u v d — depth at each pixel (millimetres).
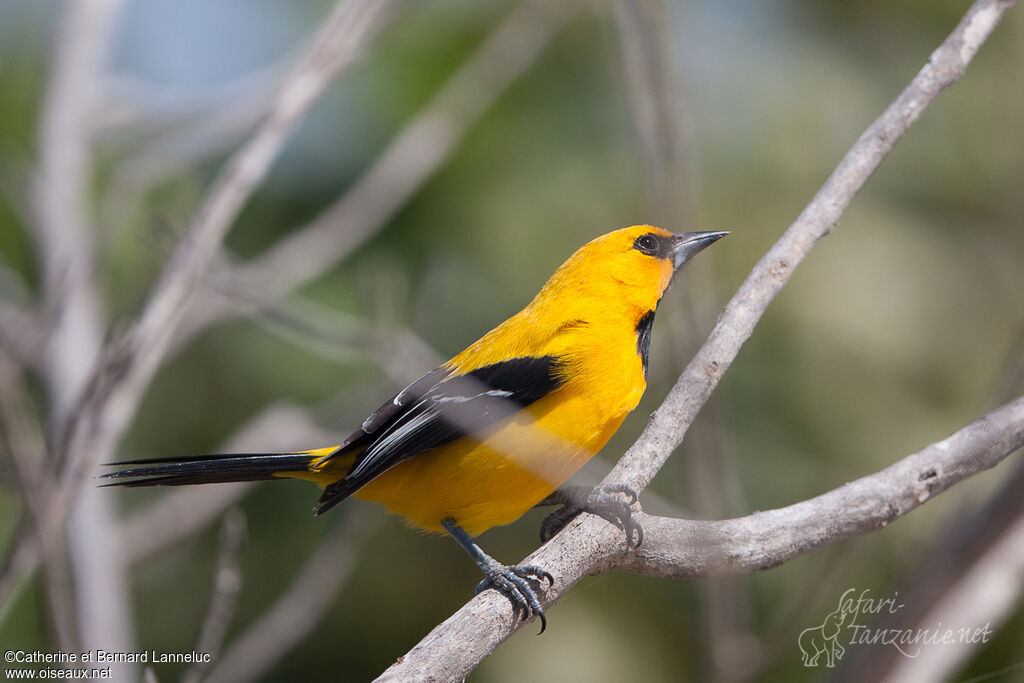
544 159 11875
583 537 6441
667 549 6426
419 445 7754
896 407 11445
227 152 12016
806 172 12266
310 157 11969
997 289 12156
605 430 7980
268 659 8703
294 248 10500
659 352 9766
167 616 11344
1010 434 6434
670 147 6898
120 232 10852
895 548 7980
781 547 6203
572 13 11711
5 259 11641
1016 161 12742
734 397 11242
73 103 11758
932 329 11812
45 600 5992
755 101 12523
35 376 10297
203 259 7668
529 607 6258
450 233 11562
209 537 11500
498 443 7703
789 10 12969
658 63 6883
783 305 11617
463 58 12211
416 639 11281
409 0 9734
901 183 12727
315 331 9586
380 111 12008
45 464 6367
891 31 13039
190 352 11625
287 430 10344
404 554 11461
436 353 11180
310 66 8336
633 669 10680
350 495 7668
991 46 13211
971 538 5383
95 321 10406
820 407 11328
